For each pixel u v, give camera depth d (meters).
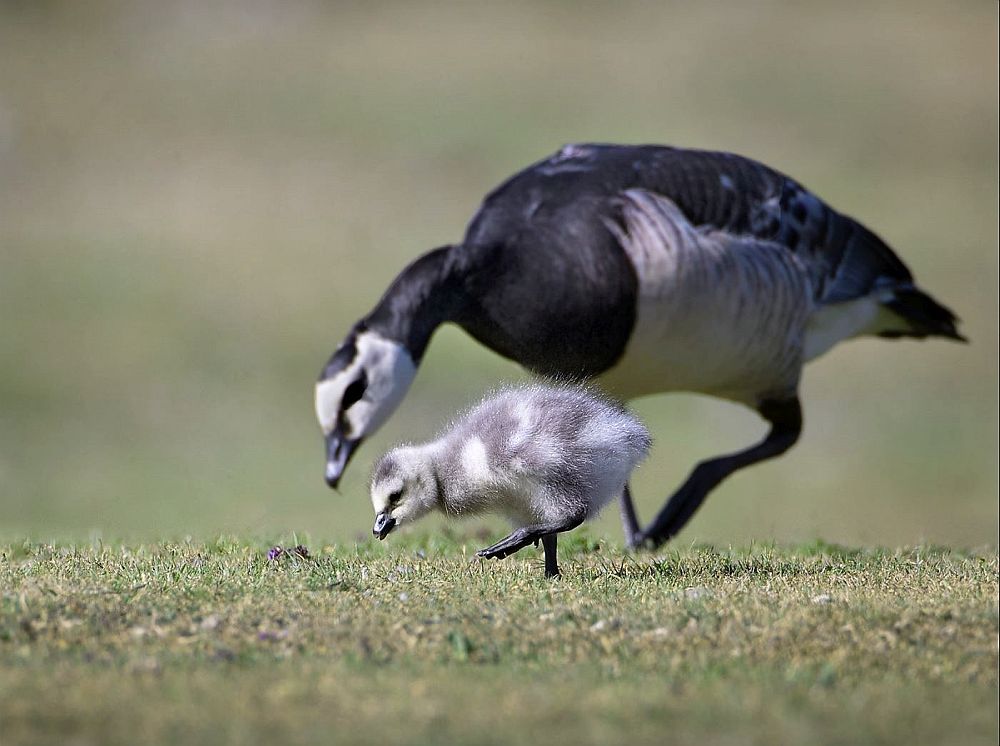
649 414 25.05
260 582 8.02
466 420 8.78
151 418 24.53
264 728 5.54
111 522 18.83
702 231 11.03
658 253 10.71
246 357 27.11
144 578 8.12
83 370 26.19
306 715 5.66
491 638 6.74
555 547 8.53
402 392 10.61
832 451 24.47
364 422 10.57
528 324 10.67
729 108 41.31
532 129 39.66
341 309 29.48
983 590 7.81
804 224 11.66
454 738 5.44
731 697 5.87
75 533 12.59
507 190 11.18
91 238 32.88
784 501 22.03
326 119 39.97
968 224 34.56
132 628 6.90
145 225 33.84
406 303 10.60
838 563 9.23
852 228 12.17
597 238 10.66
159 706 5.76
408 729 5.52
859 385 26.88
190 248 32.47
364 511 19.77
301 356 27.23
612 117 40.66
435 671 6.25
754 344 11.37
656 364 11.09
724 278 10.96
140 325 28.27
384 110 40.56
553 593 7.72
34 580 8.01
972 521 21.12
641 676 6.18
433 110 40.66
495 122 39.97
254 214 34.62
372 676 6.15
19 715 5.64
